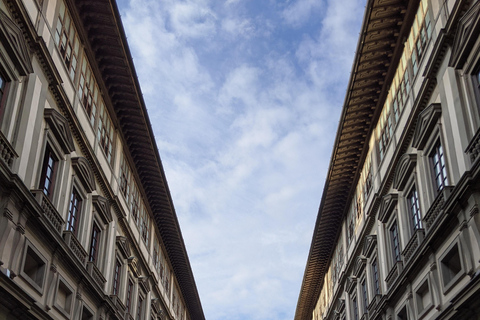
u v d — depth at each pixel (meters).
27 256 19.83
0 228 17.50
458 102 19.62
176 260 50.19
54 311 21.42
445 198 20.02
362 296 34.47
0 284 16.38
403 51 26.86
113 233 30.20
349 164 36.53
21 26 19.61
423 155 23.34
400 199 26.53
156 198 40.31
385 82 29.23
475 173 17.55
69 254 22.41
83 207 25.69
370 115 32.03
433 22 22.48
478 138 17.97
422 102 23.45
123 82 29.08
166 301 46.91
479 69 18.84
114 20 25.16
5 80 18.78
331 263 47.91
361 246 34.94
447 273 20.62
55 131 22.12
